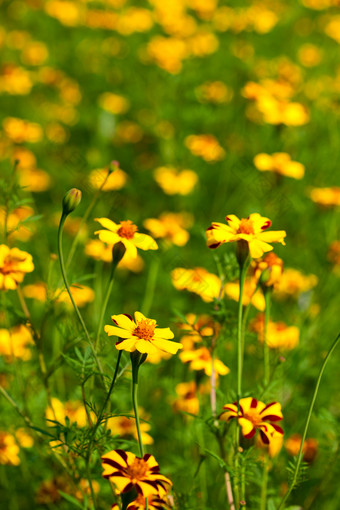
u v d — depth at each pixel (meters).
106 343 1.29
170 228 1.58
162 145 2.39
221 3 3.67
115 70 2.94
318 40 3.39
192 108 2.42
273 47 3.27
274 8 3.52
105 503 1.32
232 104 2.63
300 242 1.98
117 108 2.59
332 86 2.73
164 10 3.18
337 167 2.28
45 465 1.39
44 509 1.38
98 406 1.36
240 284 1.24
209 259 1.80
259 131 2.54
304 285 1.71
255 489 1.34
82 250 1.90
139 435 1.18
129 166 2.41
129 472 1.17
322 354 1.50
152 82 2.73
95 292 1.64
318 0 3.54
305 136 2.36
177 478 1.38
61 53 3.13
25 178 2.04
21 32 3.19
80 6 3.38
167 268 1.73
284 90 2.37
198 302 1.68
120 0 3.41
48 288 1.30
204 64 2.97
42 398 1.38
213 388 1.30
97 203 2.03
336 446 1.36
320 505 1.40
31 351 1.40
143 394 1.44
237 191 2.20
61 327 1.30
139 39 3.16
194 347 1.38
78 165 2.29
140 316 1.20
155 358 1.44
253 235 1.24
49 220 2.00
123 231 1.27
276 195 1.97
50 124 2.50
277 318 1.70
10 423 1.38
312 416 1.44
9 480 1.41
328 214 2.00
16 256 1.27
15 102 2.69
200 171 2.31
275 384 1.32
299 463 1.23
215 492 1.31
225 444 1.33
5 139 2.11
